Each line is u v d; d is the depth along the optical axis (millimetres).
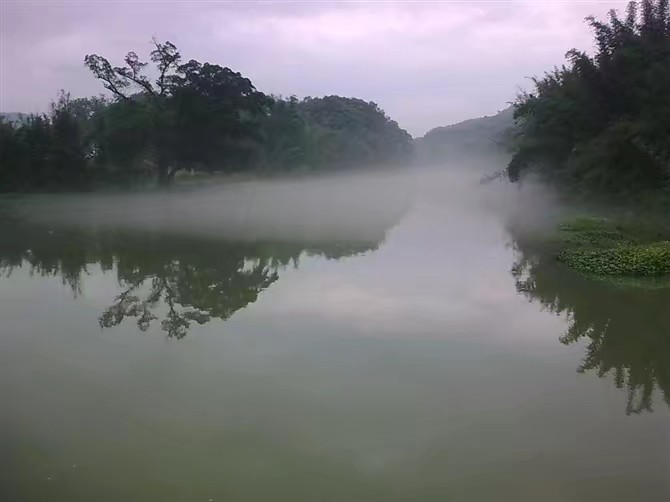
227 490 5754
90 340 10195
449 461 6289
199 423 7090
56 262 18266
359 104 89125
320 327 10844
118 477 5957
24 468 6121
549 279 15023
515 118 32406
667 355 9453
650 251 16016
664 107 21938
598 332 10602
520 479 5977
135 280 15562
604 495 5711
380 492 5754
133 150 37469
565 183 26750
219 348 9719
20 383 8297
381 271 16422
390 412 7379
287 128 50531
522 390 8094
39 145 36406
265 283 14961
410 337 10273
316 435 6801
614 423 7148
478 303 12641
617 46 24953
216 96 39344
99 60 36781
